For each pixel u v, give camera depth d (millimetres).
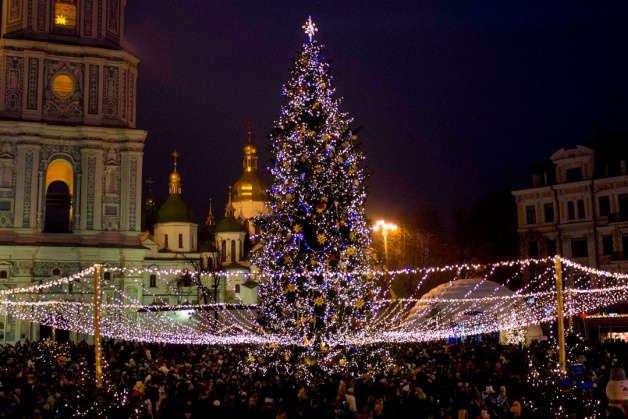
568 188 67688
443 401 23078
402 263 82125
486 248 84750
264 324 31266
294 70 31375
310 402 20953
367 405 20312
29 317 69438
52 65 74438
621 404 17234
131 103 77438
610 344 40875
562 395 23297
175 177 116688
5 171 71438
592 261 65625
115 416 23453
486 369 28359
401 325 48062
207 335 66125
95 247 72625
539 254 68875
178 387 23484
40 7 75000
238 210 133375
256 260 32062
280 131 31250
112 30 77812
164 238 113312
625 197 64562
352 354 29844
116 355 42281
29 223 71375
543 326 55750
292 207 29984
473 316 46750
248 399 21531
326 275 29297
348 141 30781
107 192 74625
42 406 22672
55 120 74125
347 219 30141
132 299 73438
